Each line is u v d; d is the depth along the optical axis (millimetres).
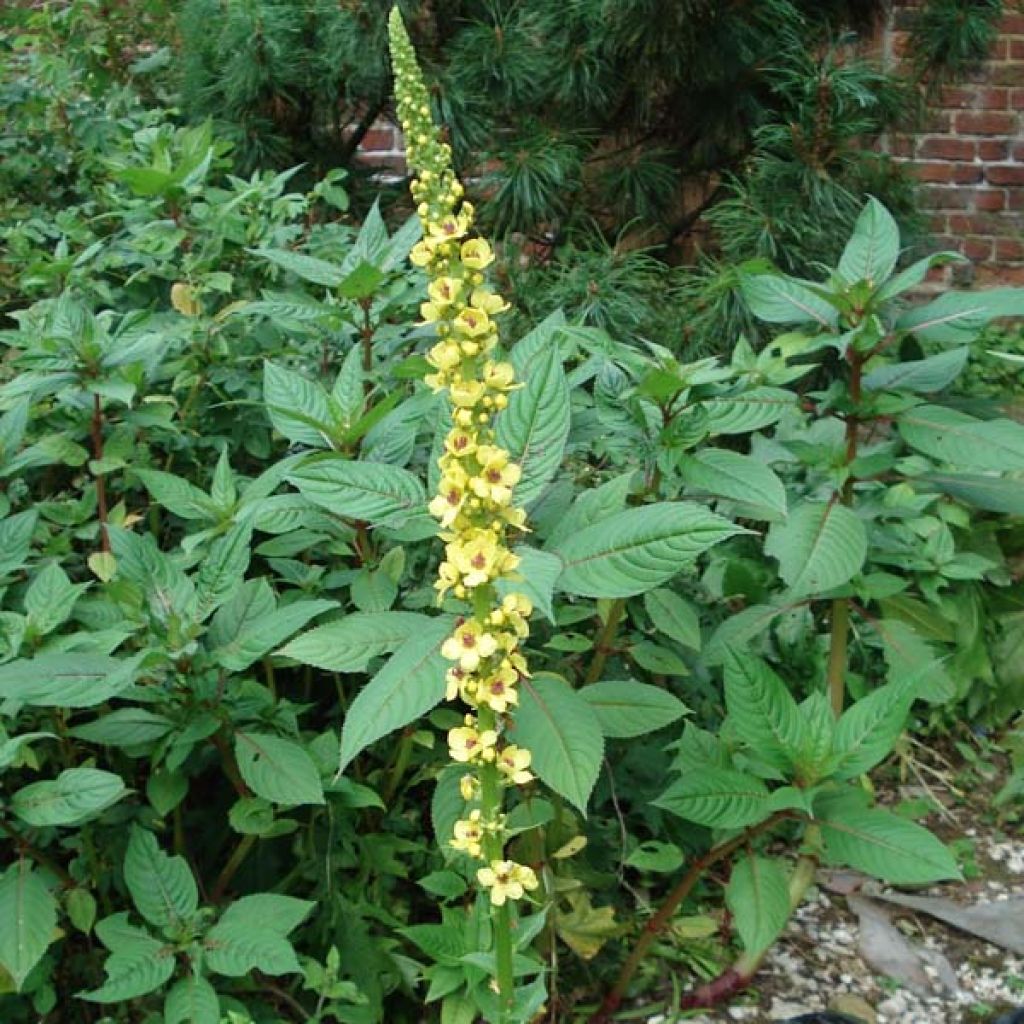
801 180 5223
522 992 2102
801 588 2691
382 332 3154
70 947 2689
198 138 3832
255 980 2688
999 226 7617
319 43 5480
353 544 2717
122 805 2625
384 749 2934
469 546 1750
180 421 3275
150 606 2432
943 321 2748
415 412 2627
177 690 2396
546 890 2686
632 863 2654
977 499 2947
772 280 2916
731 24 5234
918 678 2410
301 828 2791
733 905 2453
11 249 4148
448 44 5504
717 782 2443
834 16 5711
